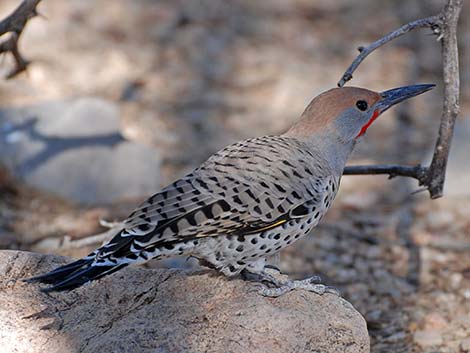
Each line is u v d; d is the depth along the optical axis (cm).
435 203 1384
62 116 1444
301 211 777
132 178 1391
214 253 766
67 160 1376
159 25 2000
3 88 1675
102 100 1557
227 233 757
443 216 1348
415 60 1894
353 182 1473
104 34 1939
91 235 1247
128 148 1421
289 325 745
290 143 816
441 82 1814
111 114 1459
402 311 1121
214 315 762
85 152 1391
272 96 1766
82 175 1371
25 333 774
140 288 818
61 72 1766
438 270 1214
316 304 782
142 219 739
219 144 1584
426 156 1515
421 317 1103
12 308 798
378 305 1138
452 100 905
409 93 882
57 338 770
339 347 754
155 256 744
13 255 853
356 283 1189
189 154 1544
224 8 2109
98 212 1326
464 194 1391
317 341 748
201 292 804
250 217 755
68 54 1838
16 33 1088
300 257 1254
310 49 1948
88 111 1450
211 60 1891
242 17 2080
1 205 1332
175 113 1688
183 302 792
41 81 1719
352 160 1524
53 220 1300
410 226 1330
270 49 1947
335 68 1867
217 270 793
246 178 766
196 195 751
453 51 890
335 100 848
